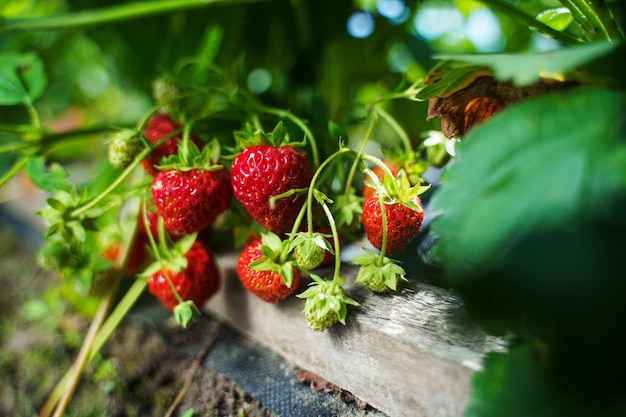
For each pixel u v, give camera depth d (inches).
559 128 4.0
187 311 7.1
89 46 17.2
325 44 13.4
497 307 4.3
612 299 3.9
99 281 8.3
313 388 6.9
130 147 7.5
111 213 8.9
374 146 12.8
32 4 14.4
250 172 6.3
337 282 5.9
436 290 6.5
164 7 10.5
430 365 5.3
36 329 11.0
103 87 21.8
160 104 7.9
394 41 13.4
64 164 18.4
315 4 12.9
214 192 6.9
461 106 6.2
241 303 8.3
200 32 12.8
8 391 9.3
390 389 5.9
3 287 13.3
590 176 3.8
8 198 17.0
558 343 4.3
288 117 7.9
